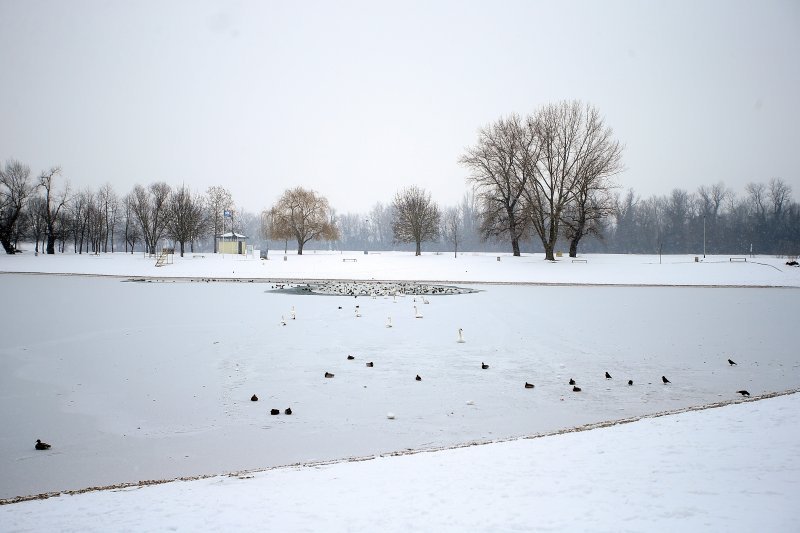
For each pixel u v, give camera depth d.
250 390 15.55
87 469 10.38
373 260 68.25
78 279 53.09
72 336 22.56
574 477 7.33
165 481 9.25
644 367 18.11
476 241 142.75
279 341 21.78
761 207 120.06
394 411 13.80
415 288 44.88
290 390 15.55
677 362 18.75
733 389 15.54
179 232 79.50
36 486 9.62
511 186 65.44
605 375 17.05
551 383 16.27
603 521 5.84
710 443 8.52
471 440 11.66
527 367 18.11
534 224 64.44
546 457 8.43
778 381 16.36
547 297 37.62
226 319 26.89
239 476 8.90
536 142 63.28
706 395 14.98
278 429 12.55
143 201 99.62
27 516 6.96
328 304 32.84
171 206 87.56
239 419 13.23
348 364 18.41
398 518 6.22
